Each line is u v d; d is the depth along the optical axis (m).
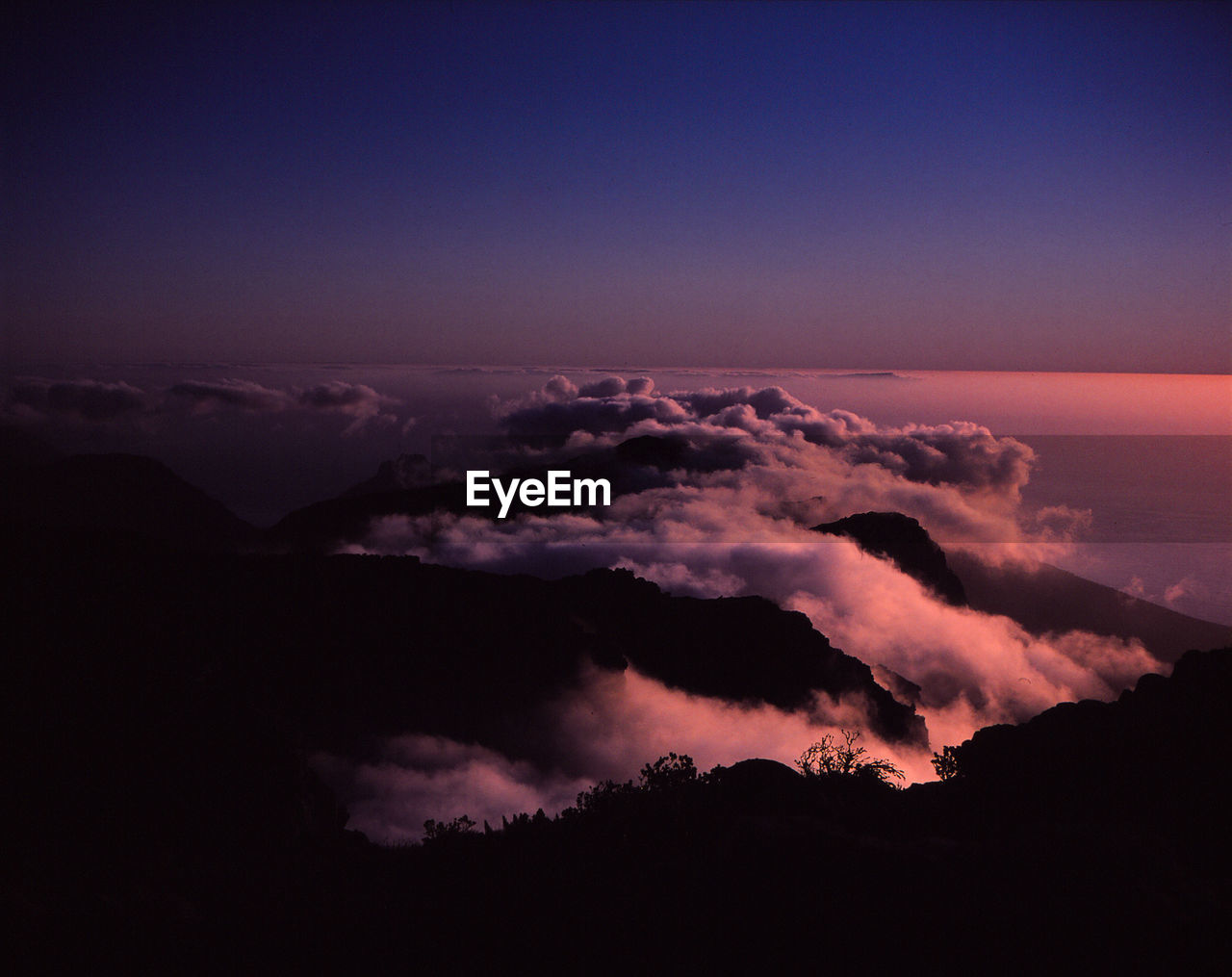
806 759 12.87
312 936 8.73
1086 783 10.90
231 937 8.94
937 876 7.68
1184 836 9.22
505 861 10.01
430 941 8.36
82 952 8.59
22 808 13.84
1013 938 6.81
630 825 10.20
